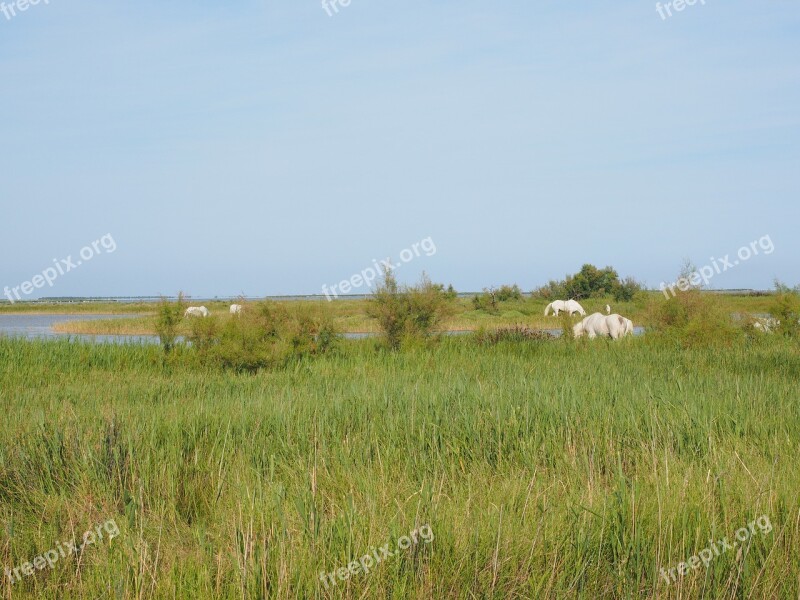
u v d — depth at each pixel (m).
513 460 7.57
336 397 10.06
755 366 15.43
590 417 8.63
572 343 21.64
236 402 10.29
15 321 64.31
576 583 4.82
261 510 5.42
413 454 7.46
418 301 21.55
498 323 40.91
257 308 20.23
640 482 6.17
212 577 4.86
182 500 6.63
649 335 22.22
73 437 7.73
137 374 16.72
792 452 7.38
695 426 8.16
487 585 4.71
